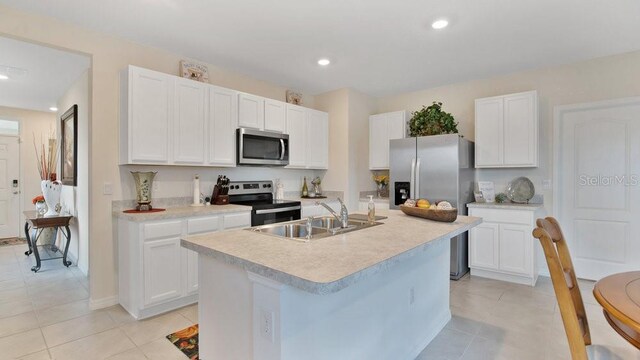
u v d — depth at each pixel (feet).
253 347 4.65
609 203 11.17
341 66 12.14
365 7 8.05
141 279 8.43
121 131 9.48
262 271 4.08
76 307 9.32
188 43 10.12
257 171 13.67
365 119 15.93
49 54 10.59
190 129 10.32
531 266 10.93
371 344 5.69
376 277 5.77
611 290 4.10
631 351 4.47
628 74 10.68
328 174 15.55
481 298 10.02
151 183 9.78
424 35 9.54
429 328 7.58
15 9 8.00
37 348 7.15
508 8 8.03
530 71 12.42
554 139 11.90
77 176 13.10
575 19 8.55
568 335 3.72
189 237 5.75
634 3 7.73
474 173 13.52
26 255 14.99
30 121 19.11
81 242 12.71
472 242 12.13
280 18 8.59
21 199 18.99
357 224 7.43
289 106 13.60
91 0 7.68
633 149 10.76
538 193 12.23
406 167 13.12
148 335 7.72
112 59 9.55
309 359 4.55
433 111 13.16
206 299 5.95
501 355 6.92
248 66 12.11
